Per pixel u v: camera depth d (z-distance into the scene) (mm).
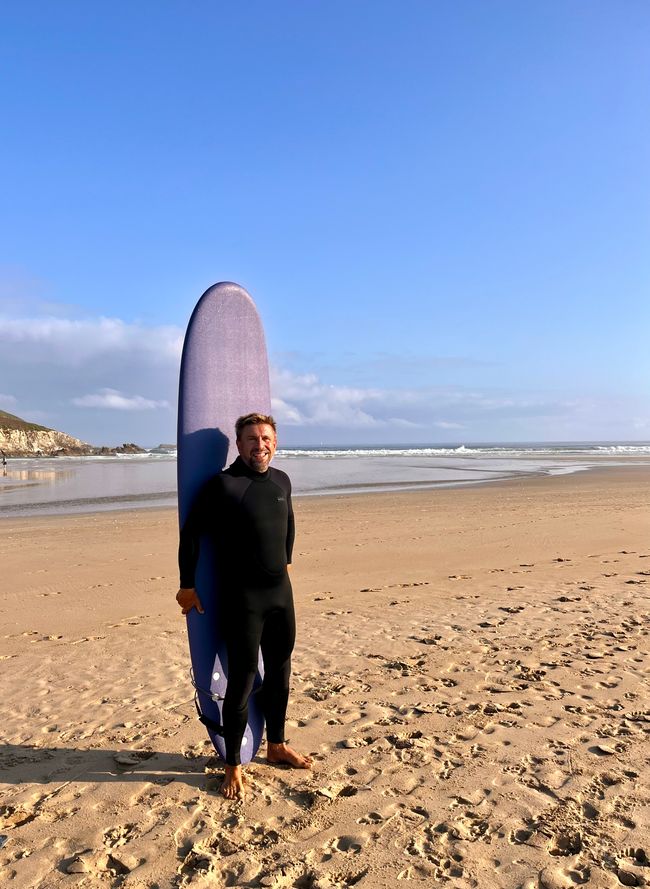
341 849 2555
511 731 3551
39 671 4746
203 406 3240
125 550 9711
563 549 9422
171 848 2578
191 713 3932
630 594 6664
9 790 3045
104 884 2381
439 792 2941
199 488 3168
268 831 2682
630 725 3592
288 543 3191
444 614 6109
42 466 40094
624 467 34500
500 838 2584
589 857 2449
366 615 6152
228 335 3387
